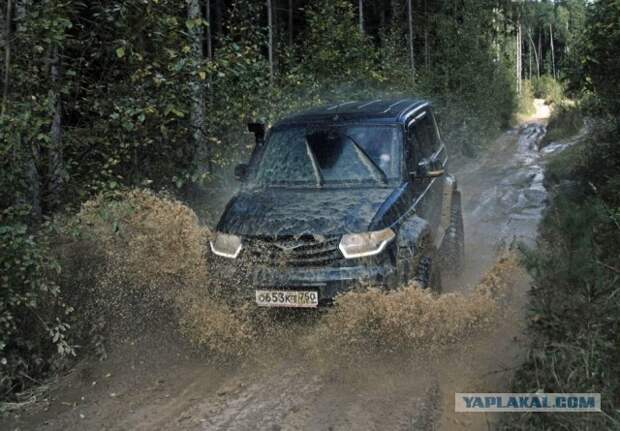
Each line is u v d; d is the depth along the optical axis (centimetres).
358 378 463
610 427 346
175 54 669
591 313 382
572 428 345
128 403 448
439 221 668
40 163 601
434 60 2577
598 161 833
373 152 597
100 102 650
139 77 646
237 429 401
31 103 522
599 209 483
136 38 659
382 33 2147
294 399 437
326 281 482
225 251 516
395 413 413
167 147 730
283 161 614
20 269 459
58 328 494
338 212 514
